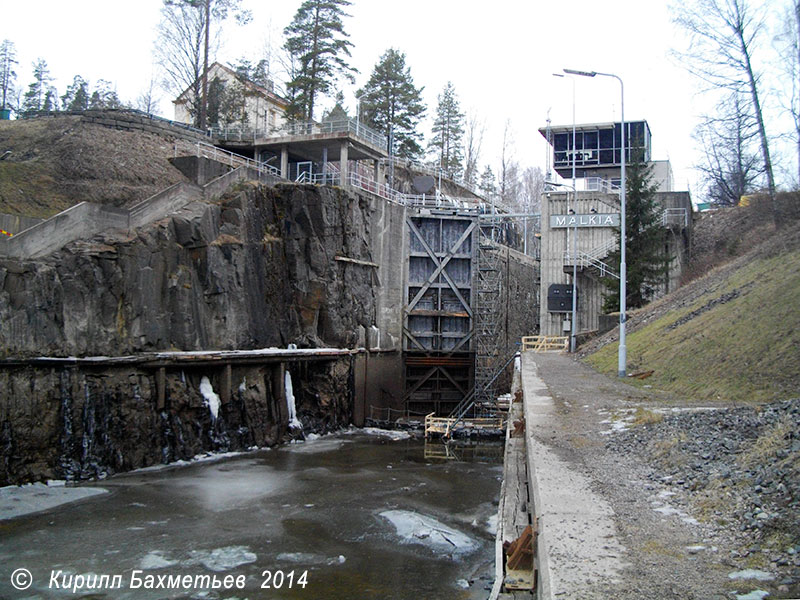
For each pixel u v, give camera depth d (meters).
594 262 47.38
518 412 25.50
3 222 28.09
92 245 30.86
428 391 58.16
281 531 21.66
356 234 49.53
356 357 49.12
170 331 34.56
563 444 14.48
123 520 22.36
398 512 24.06
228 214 39.62
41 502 24.00
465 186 84.94
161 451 31.81
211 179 43.38
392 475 31.05
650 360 28.25
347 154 54.41
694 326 27.94
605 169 67.31
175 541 20.34
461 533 21.94
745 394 18.89
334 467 32.72
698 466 11.52
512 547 11.05
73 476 27.38
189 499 25.31
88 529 21.25
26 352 26.78
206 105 59.62
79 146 40.72
